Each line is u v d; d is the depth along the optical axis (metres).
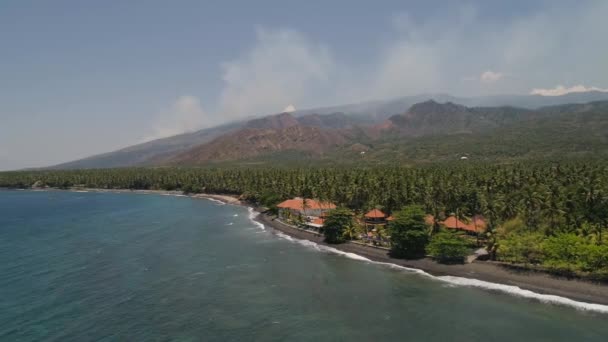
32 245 120.88
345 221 120.50
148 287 80.94
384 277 86.56
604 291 70.44
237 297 75.44
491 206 104.62
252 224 154.00
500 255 89.94
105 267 95.00
